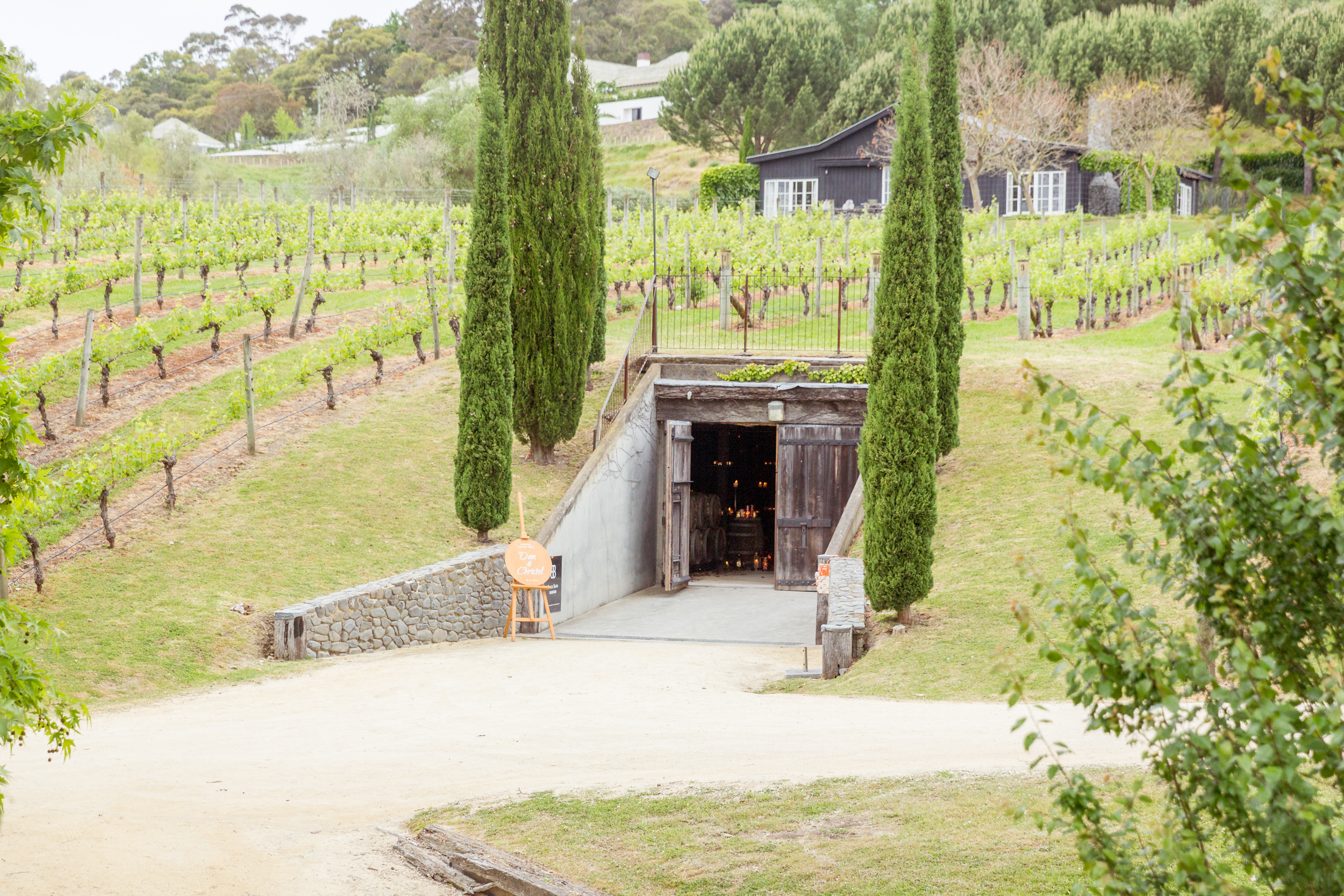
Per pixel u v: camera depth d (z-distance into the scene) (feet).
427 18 357.20
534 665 43.88
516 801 22.99
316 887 19.19
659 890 17.75
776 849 18.78
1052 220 119.44
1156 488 10.19
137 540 49.65
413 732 31.58
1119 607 10.15
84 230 98.68
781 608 60.90
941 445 59.00
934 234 44.06
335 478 58.75
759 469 88.94
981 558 48.83
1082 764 22.53
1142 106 139.85
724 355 69.72
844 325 85.71
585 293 64.69
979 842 17.95
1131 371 63.87
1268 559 10.20
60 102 15.33
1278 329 9.65
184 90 379.76
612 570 64.34
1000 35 189.26
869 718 31.27
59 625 41.91
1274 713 9.04
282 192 192.13
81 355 59.72
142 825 22.39
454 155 183.93
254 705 36.58
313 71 359.05
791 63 205.05
